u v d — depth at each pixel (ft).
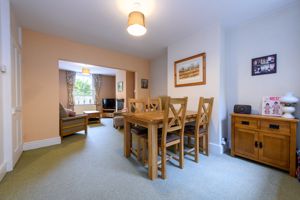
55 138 9.95
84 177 5.79
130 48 12.42
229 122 9.03
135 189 5.05
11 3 6.52
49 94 9.79
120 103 21.08
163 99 10.10
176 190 5.00
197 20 7.98
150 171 5.73
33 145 9.04
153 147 5.74
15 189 4.99
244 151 7.28
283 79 7.07
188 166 6.73
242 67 8.51
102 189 5.04
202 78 9.10
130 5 6.70
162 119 5.87
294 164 5.70
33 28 8.92
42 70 9.53
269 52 7.51
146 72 15.84
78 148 9.12
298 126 6.55
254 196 4.66
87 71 19.40
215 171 6.26
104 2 6.51
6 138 6.07
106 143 10.20
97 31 9.32
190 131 7.48
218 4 6.64
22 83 8.66
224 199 4.54
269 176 5.82
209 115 7.84
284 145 5.98
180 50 10.66
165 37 10.16
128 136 7.83
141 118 6.22
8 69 6.03
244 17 7.71
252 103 8.11
